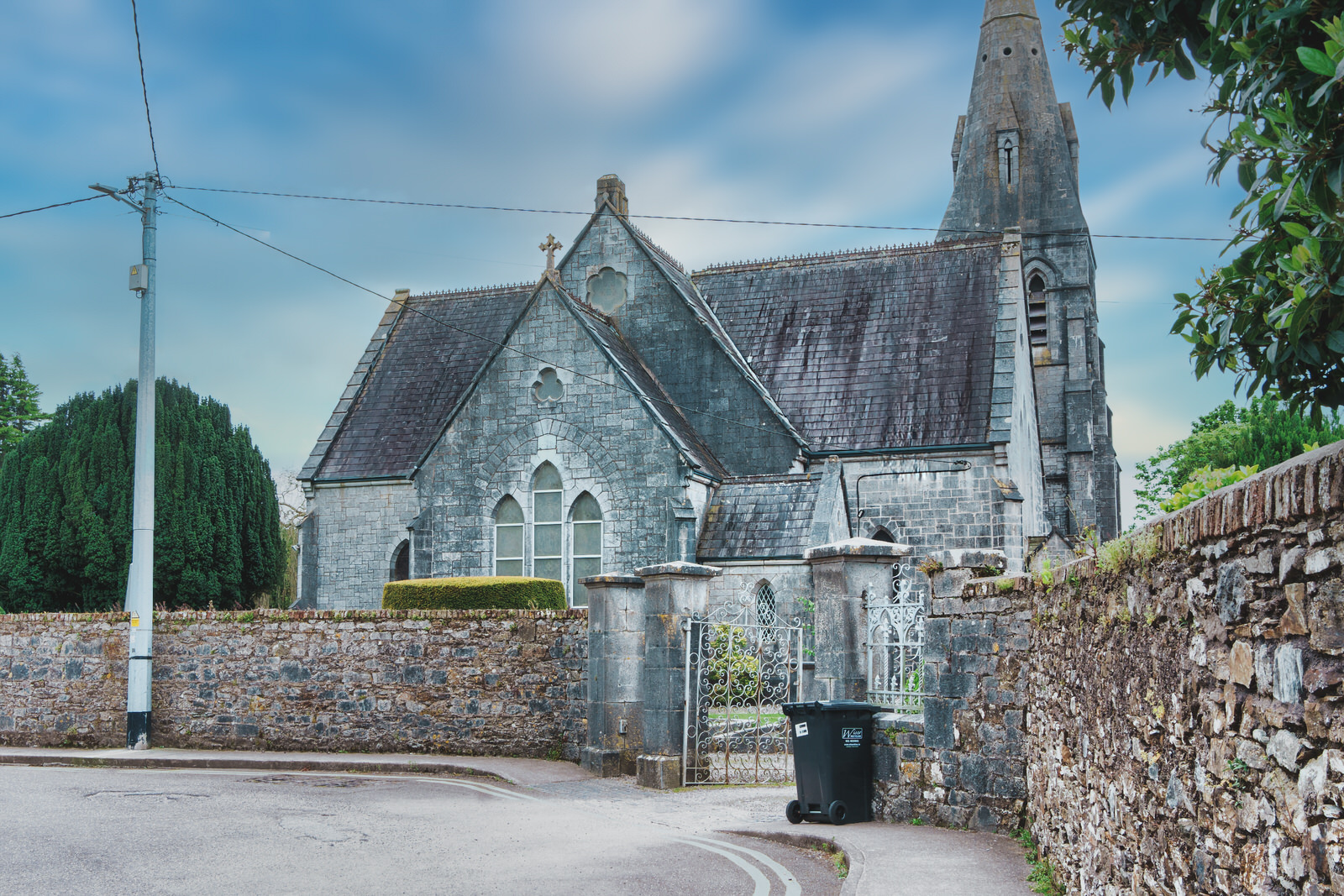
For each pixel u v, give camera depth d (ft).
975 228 173.78
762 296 128.77
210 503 133.39
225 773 69.67
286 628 78.89
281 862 41.98
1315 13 18.17
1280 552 16.20
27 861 41.27
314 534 125.49
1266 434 144.36
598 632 68.69
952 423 111.24
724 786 62.85
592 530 104.83
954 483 109.19
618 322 122.01
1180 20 23.44
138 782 63.77
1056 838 35.17
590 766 67.67
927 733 48.01
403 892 37.60
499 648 74.59
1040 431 154.40
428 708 75.46
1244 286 23.88
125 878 38.63
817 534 99.60
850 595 55.57
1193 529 19.83
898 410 114.01
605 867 41.81
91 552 125.59
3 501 131.03
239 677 79.25
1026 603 43.14
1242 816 17.57
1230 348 24.09
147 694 79.30
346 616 77.82
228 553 135.23
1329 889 14.47
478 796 60.13
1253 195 20.81
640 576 65.57
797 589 98.78
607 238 124.16
